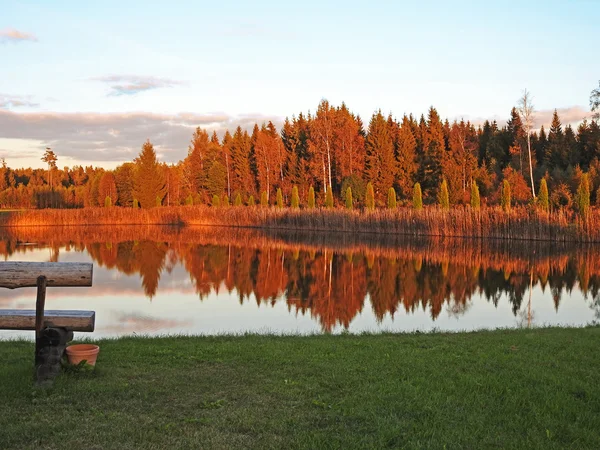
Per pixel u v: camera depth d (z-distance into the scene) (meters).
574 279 18.84
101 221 51.03
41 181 90.69
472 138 59.28
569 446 4.02
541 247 29.16
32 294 15.53
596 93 31.09
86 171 98.19
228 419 4.46
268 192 57.06
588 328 9.58
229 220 50.34
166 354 6.64
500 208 34.06
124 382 5.37
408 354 6.77
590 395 5.07
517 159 48.56
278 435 4.16
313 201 46.69
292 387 5.32
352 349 7.09
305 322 12.11
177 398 4.96
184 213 52.09
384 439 4.07
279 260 24.20
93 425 4.29
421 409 4.71
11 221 47.25
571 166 45.62
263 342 7.69
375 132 50.81
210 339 8.08
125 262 23.48
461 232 35.12
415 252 27.52
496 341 7.76
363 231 39.75
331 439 4.07
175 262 23.45
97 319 12.34
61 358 5.54
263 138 57.97
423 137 54.91
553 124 63.88
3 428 4.18
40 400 4.78
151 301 14.73
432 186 49.72
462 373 5.83
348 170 51.19
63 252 27.23
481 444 4.03
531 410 4.69
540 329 9.40
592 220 30.33
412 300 14.98
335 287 17.17
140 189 60.19
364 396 5.03
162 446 3.95
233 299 15.09
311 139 53.97
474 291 16.47
